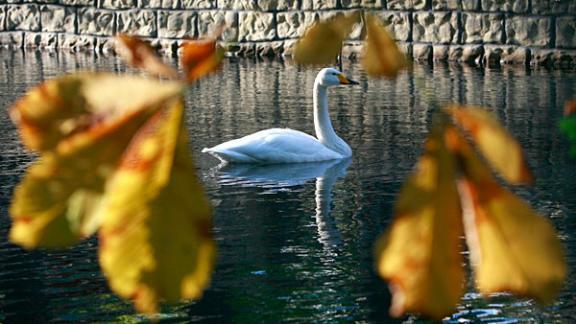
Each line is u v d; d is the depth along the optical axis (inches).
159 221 51.4
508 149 53.9
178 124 52.3
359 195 642.2
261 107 1033.5
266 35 1518.2
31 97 52.0
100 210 51.3
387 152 792.3
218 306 419.8
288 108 1026.1
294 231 548.7
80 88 52.3
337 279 459.5
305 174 719.1
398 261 53.5
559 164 717.3
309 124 936.3
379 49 61.1
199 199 52.0
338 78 792.9
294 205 614.9
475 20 1371.8
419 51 1401.3
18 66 1413.6
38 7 1694.1
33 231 50.6
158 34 1603.1
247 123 940.6
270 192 654.5
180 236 51.5
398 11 1409.9
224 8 1552.7
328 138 785.6
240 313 411.8
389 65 60.9
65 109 52.1
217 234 542.6
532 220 54.3
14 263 487.5
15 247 514.0
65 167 51.3
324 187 671.1
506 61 1353.3
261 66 1393.9
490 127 54.7
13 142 824.9
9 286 452.4
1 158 761.6
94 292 440.5
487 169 54.9
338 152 781.3
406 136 856.9
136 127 52.2
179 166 52.1
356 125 919.7
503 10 1350.9
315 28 60.5
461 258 54.9
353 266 479.8
